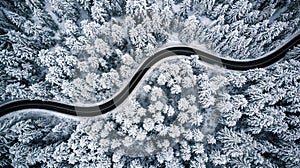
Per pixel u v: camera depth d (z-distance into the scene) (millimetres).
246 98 39469
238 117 37031
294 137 36469
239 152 36188
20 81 39375
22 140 36375
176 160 37500
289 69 37812
